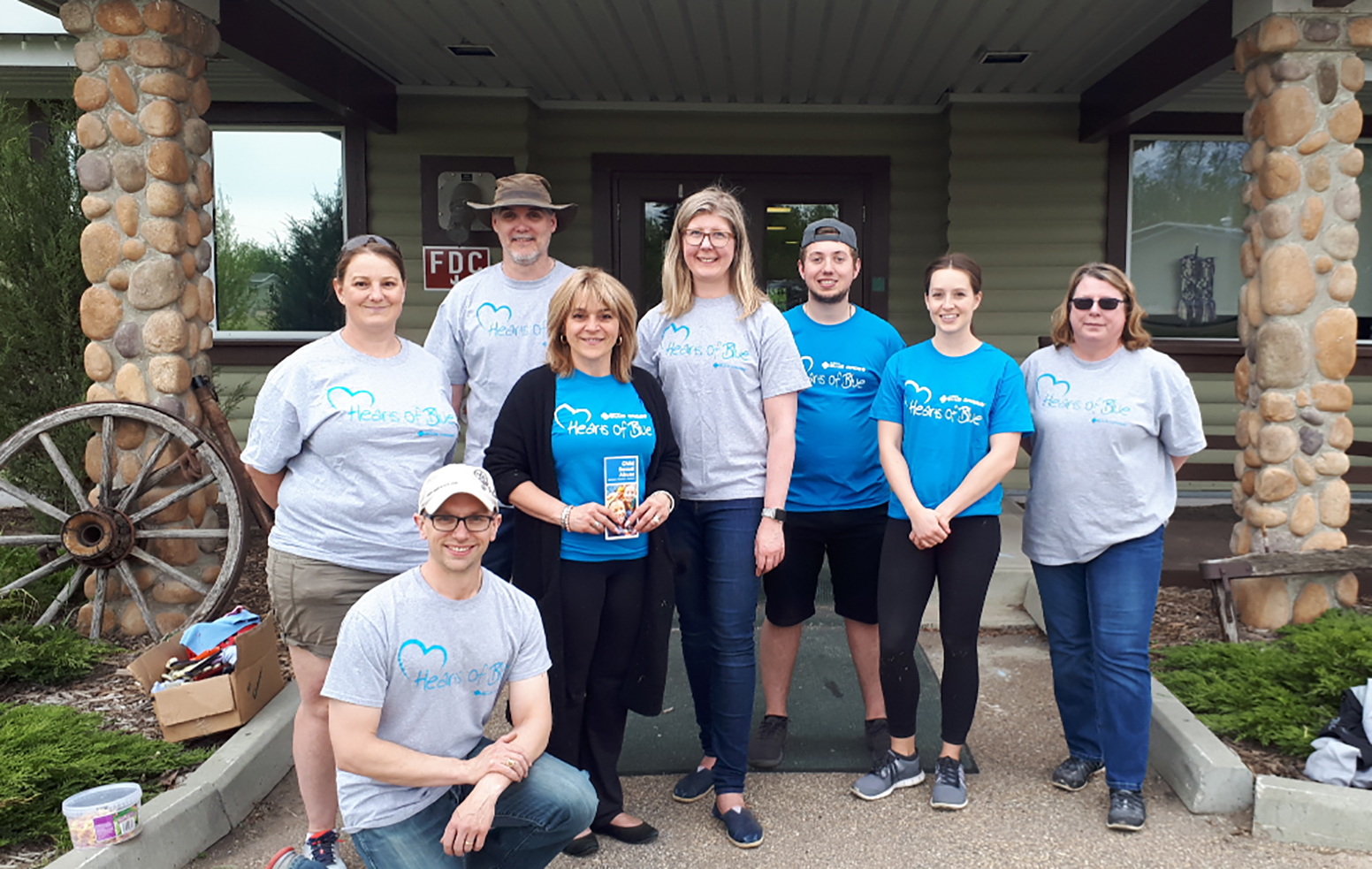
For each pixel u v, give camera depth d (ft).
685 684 13.06
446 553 6.60
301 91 17.21
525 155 21.02
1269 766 9.80
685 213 8.98
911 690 9.80
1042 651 14.24
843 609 10.72
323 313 22.25
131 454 13.55
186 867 8.61
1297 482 13.29
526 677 7.23
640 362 9.54
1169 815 9.56
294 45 16.30
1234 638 12.70
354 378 8.17
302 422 8.10
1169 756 10.16
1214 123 21.63
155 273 13.25
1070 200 21.53
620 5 15.81
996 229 21.61
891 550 9.72
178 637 10.82
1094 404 9.29
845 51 18.21
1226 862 8.71
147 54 13.01
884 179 22.20
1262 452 13.37
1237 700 10.79
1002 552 16.69
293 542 8.18
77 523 12.84
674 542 9.38
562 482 8.60
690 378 9.09
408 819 6.91
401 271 8.31
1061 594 9.84
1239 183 22.07
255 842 9.12
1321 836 8.93
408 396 8.31
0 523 19.38
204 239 14.20
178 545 13.61
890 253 22.48
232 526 12.94
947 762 9.76
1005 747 11.12
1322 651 11.37
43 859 8.27
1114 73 19.13
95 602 12.99
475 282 10.18
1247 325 13.87
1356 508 20.98
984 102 21.21
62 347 15.51
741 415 9.09
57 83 21.54
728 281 9.27
